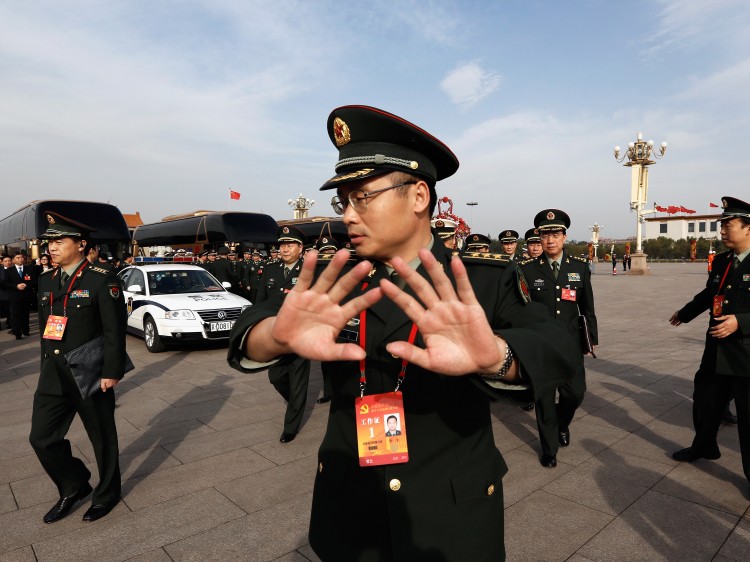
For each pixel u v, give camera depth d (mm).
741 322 3324
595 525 2982
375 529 1239
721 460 3881
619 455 4004
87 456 4148
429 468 1222
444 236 5598
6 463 4020
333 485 1325
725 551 2701
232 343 1246
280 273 5574
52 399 3139
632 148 30703
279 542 2855
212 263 15438
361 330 1253
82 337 3174
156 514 3188
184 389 6176
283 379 4375
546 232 4484
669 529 2926
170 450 4230
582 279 4355
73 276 3238
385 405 1215
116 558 2725
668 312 13125
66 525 3072
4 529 3039
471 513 1236
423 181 1266
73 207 14453
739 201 3539
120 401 5672
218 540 2881
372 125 1199
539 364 1038
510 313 1257
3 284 10359
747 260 3549
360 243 1255
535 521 3039
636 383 6109
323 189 1288
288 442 4387
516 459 3982
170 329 8375
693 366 6938
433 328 1014
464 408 1253
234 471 3807
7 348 9430
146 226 22969
